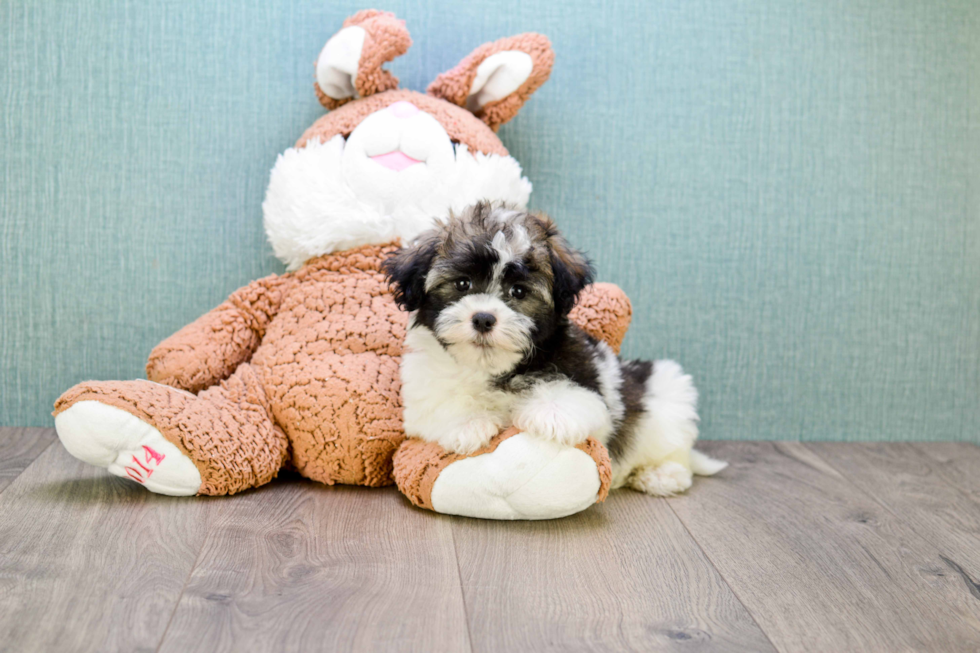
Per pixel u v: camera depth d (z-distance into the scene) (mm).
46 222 2164
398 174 1877
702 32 2242
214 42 2156
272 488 1783
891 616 1272
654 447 1865
